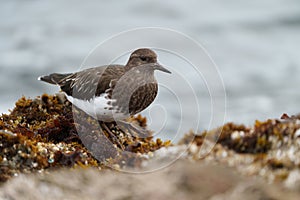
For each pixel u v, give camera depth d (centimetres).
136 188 762
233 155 789
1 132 929
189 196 704
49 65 2703
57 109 1202
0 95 2364
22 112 1190
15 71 2617
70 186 816
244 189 684
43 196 802
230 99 2347
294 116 932
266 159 752
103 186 798
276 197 658
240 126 884
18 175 866
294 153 770
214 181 718
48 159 918
